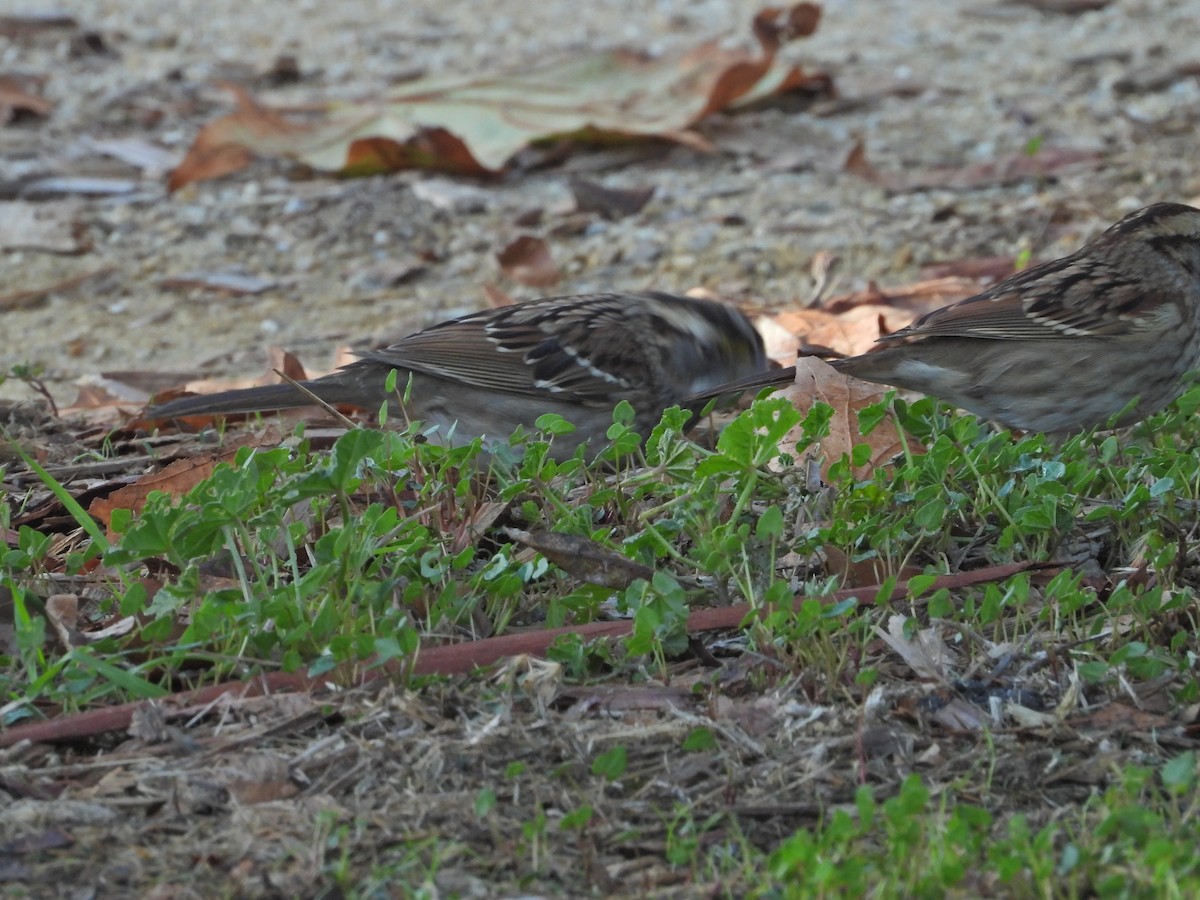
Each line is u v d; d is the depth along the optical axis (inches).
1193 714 254.4
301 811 231.0
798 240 622.5
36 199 692.7
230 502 270.7
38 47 899.4
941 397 396.2
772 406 287.3
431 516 314.3
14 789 234.8
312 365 527.8
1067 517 299.4
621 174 708.0
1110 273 391.5
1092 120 733.9
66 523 350.6
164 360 540.4
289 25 955.3
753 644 272.2
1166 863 201.5
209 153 700.7
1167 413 394.6
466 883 215.6
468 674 263.0
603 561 286.4
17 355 550.6
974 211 640.4
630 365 408.2
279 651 265.3
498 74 746.8
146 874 217.9
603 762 227.9
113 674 253.8
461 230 653.9
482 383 401.7
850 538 297.6
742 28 901.8
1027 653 271.7
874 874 211.2
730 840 227.6
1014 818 218.2
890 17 930.1
